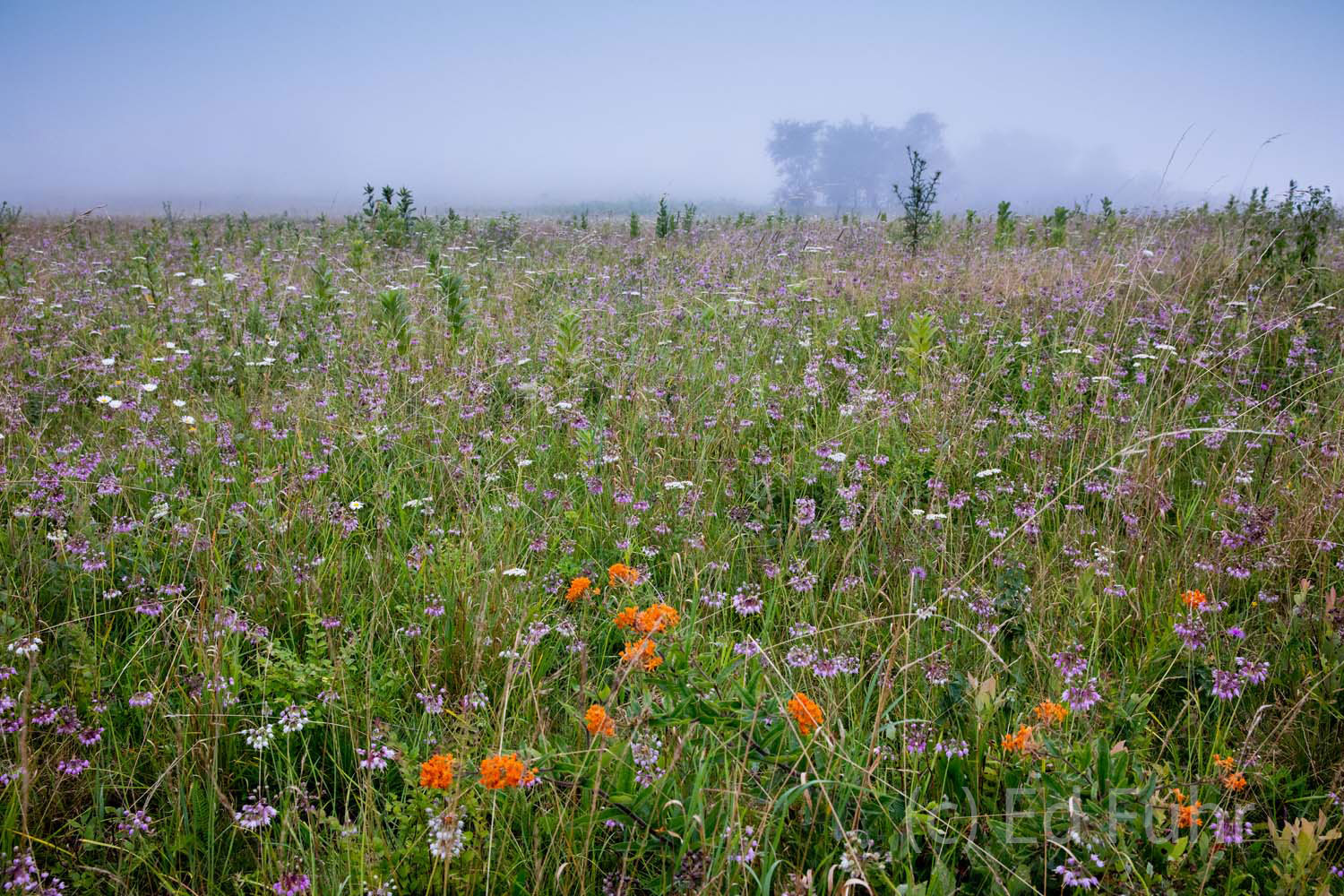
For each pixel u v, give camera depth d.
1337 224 12.20
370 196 14.34
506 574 3.47
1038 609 3.47
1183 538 4.07
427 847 2.33
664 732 2.54
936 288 8.70
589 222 20.02
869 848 2.28
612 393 5.93
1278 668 3.16
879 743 2.65
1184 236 11.18
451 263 11.09
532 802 2.56
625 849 2.29
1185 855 2.26
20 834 2.40
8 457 4.55
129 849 2.36
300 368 6.57
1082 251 10.93
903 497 4.40
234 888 2.38
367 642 3.24
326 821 2.44
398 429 5.28
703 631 3.38
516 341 7.29
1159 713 3.08
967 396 5.60
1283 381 5.94
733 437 5.20
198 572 3.54
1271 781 2.61
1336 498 4.01
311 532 4.07
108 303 8.45
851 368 6.11
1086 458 4.96
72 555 3.57
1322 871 2.29
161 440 4.75
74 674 2.94
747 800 2.40
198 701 2.80
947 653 3.20
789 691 2.77
